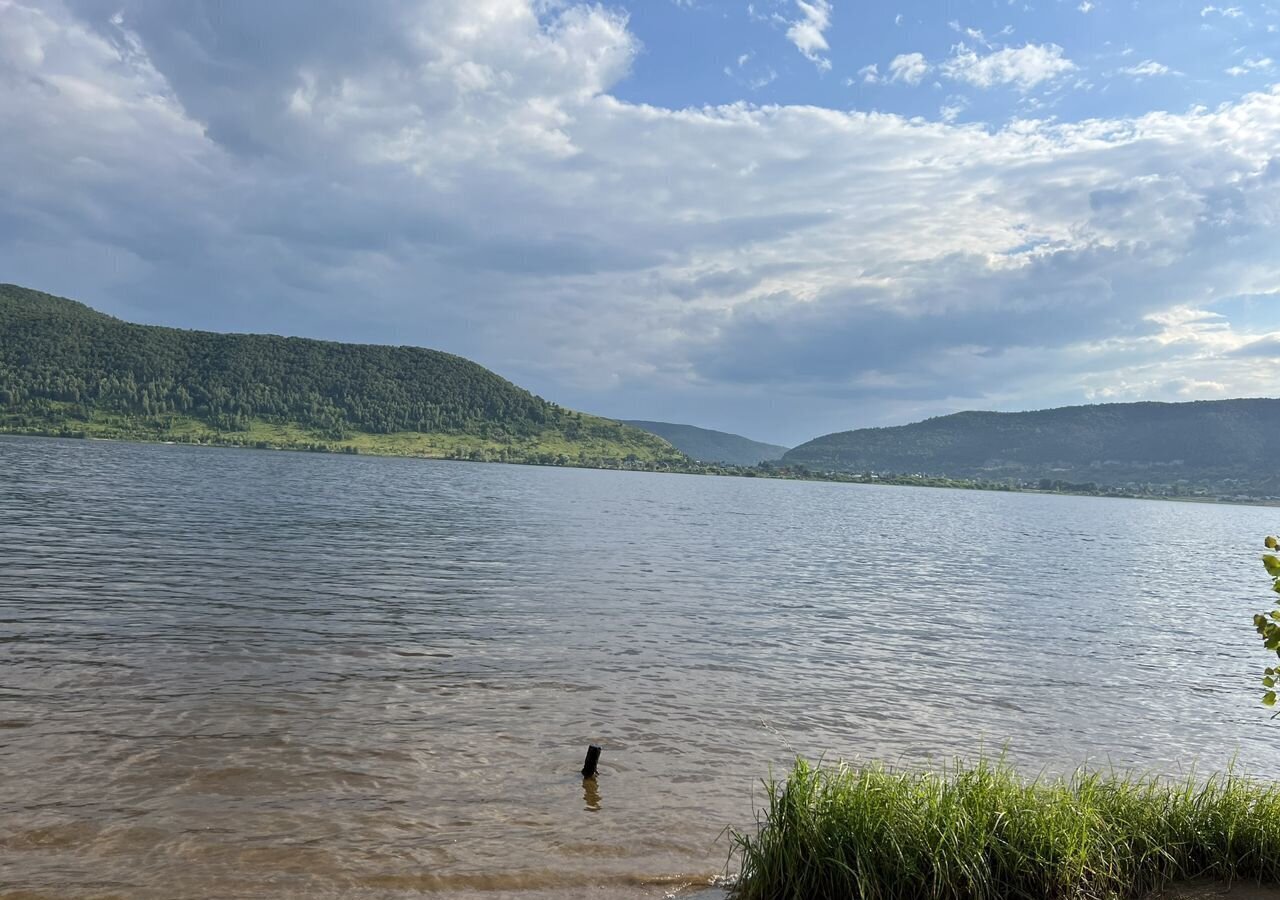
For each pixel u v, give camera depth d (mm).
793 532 74438
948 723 16641
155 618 21672
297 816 10477
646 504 111938
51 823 9844
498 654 20000
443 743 13484
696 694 17484
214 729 13453
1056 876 8500
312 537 44906
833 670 20625
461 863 9492
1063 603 37000
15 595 23656
